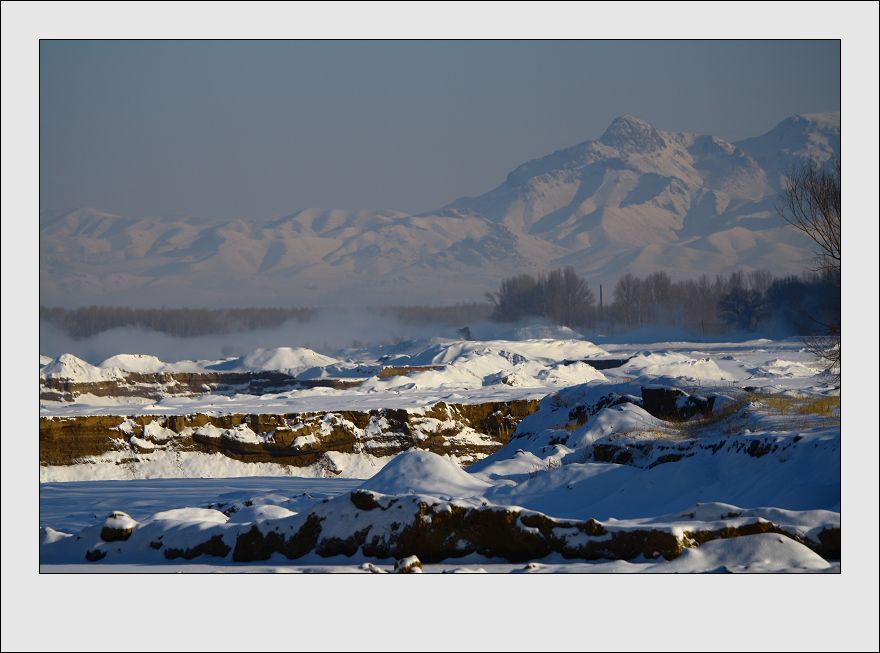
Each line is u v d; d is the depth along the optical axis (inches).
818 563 2084.2
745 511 2229.3
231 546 2356.1
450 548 2235.5
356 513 2297.0
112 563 2381.9
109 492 5383.9
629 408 4271.7
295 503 2989.7
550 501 3002.0
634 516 2800.2
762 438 2945.4
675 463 3061.0
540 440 4805.6
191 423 7790.4
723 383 6117.1
